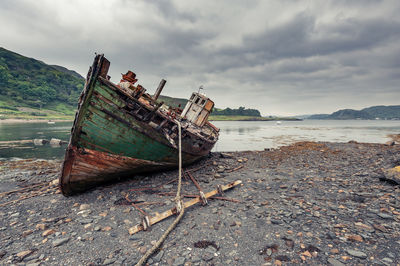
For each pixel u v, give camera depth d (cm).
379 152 1742
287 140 3434
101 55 684
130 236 527
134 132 848
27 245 489
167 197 804
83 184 825
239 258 434
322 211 636
